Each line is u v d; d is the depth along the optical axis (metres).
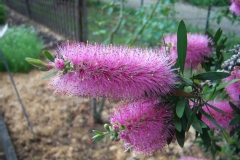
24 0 1.67
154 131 0.20
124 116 0.20
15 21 1.67
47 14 1.44
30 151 0.62
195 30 0.68
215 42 0.31
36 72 1.02
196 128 0.20
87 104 0.78
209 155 0.57
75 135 0.66
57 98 0.82
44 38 1.35
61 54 0.19
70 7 1.18
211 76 0.21
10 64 1.01
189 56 0.29
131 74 0.19
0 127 0.67
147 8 0.86
